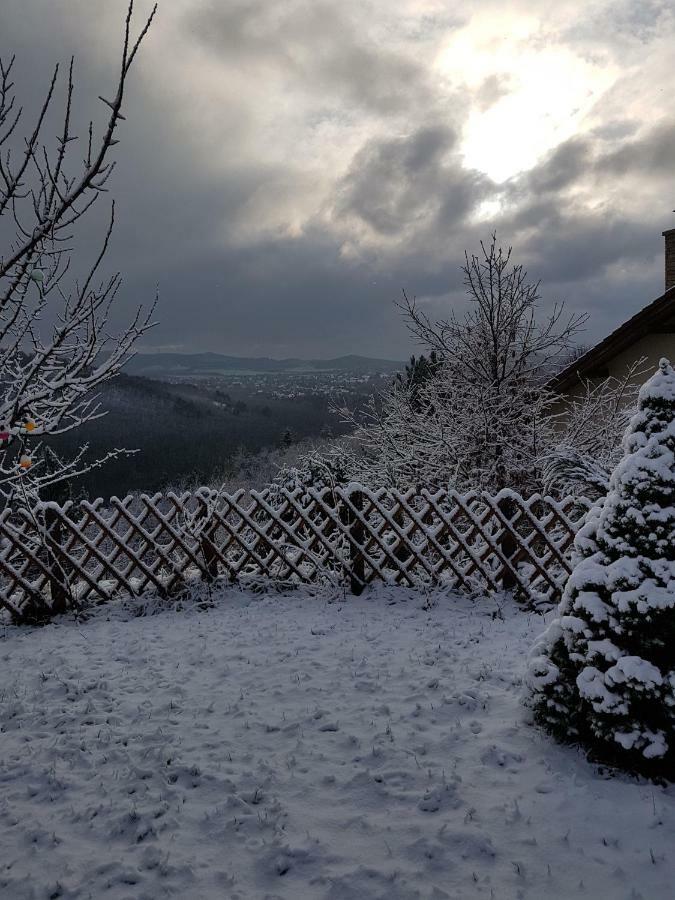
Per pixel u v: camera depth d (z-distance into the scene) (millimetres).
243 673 5133
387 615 6594
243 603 7176
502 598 6988
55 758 3820
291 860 2861
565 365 12484
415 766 3572
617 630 3412
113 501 7258
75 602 7078
